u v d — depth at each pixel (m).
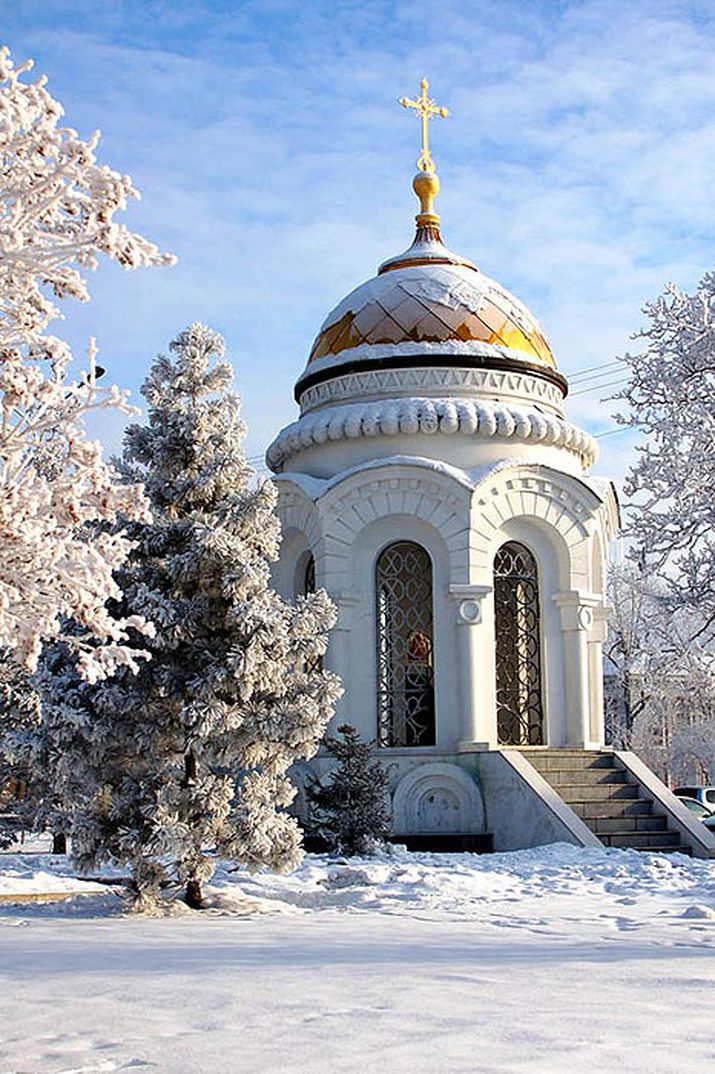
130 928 10.78
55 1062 4.93
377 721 21.41
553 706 22.02
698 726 44.22
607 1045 5.04
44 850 29.41
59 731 12.95
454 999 6.20
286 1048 5.06
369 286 24.06
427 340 22.86
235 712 12.71
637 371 14.79
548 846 18.12
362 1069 4.65
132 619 6.48
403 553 22.09
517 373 23.09
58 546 6.01
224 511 13.18
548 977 6.97
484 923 11.29
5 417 6.05
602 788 20.56
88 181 5.91
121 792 13.00
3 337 6.07
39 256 5.85
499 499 21.64
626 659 40.84
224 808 12.88
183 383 13.66
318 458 22.83
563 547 22.19
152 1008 6.05
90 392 6.19
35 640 6.00
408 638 22.02
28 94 5.91
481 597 21.14
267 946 8.92
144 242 6.00
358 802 17.72
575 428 23.06
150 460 13.63
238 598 12.91
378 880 14.98
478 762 20.47
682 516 14.72
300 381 24.08
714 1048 4.98
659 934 10.09
